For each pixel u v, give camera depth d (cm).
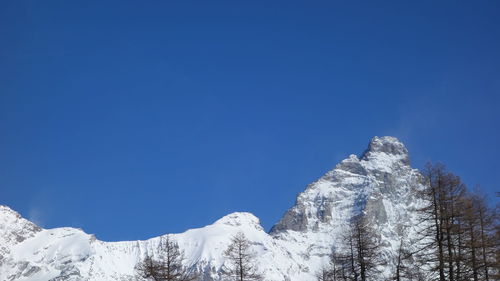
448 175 5553
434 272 5428
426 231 5509
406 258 5584
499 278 5481
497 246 5497
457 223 5453
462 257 5409
